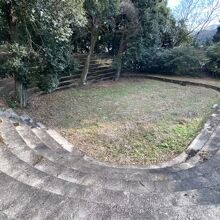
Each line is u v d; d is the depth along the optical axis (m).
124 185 3.90
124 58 14.09
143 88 12.36
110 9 10.72
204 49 17.05
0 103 8.25
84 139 6.61
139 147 6.26
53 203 3.01
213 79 14.72
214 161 5.01
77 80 12.62
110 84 13.20
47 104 9.25
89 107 9.11
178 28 18.95
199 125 7.46
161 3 16.22
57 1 6.45
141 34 13.70
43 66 8.05
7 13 6.95
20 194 3.18
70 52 9.17
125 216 2.82
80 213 2.86
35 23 7.09
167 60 15.48
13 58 7.24
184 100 10.17
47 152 5.41
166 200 3.24
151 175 4.55
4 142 5.21
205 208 2.96
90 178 4.11
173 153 6.04
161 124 7.50
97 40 14.42
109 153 5.99
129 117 8.09
